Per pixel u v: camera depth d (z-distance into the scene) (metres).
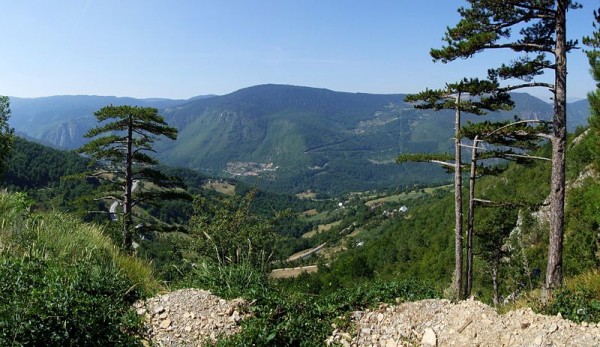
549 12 10.63
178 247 11.97
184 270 9.15
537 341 4.79
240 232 10.83
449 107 14.48
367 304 7.00
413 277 8.32
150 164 21.59
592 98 12.56
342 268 60.34
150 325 5.80
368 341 5.99
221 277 7.67
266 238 10.88
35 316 4.16
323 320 6.52
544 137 11.00
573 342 4.63
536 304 6.84
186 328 5.77
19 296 4.42
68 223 9.12
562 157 10.23
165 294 7.08
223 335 5.67
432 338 5.66
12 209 8.50
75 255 7.44
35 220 8.34
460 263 14.00
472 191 14.35
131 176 20.72
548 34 11.23
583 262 15.21
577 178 34.75
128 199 20.67
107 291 6.25
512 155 13.20
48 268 6.04
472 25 11.50
